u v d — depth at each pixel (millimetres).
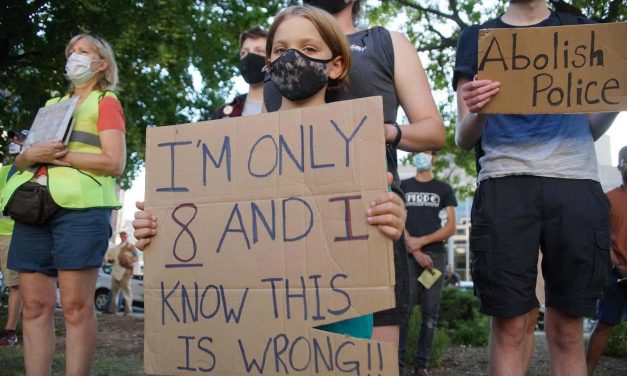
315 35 2156
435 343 5750
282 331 1970
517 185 2561
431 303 5172
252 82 3910
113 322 8383
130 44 11578
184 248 2133
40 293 2992
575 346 2574
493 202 2590
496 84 2400
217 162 2133
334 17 2424
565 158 2545
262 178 2057
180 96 13773
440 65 11047
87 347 2953
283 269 1986
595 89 2361
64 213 2943
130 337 6613
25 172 2988
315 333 1930
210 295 2078
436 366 5652
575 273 2500
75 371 2898
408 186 5430
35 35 10016
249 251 2039
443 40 10523
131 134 13164
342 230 1927
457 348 6902
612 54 2352
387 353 1855
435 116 2305
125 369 4434
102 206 3035
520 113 2404
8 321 5301
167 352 2119
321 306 1929
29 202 2887
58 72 10828
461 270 48156
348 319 2025
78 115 3111
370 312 1869
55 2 10195
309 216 1976
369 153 1926
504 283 2521
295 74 2135
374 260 1880
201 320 2082
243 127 2113
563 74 2387
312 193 1980
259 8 13258
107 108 3143
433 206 5344
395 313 2184
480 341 7223
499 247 2541
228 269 2061
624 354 6297
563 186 2518
